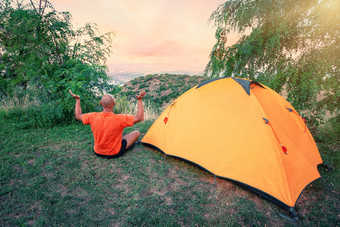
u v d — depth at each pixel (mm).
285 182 2469
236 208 2443
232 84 3367
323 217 2363
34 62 5160
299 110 4625
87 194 2514
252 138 2812
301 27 4363
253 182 2645
